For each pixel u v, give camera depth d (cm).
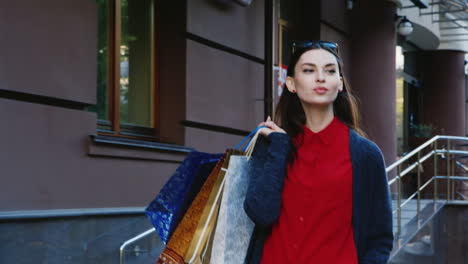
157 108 680
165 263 214
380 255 213
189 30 673
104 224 533
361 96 1147
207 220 210
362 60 1149
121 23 635
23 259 457
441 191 1588
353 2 1138
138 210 573
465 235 865
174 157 634
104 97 600
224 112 735
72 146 513
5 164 454
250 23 794
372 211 214
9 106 459
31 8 477
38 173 481
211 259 208
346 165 210
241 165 215
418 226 764
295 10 997
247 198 209
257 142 222
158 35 687
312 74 216
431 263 795
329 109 220
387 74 1166
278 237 210
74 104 524
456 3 1532
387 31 1173
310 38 1015
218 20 728
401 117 1744
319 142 214
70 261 497
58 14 502
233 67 757
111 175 553
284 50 957
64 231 493
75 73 518
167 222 222
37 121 482
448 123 1833
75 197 513
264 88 821
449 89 1841
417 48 1859
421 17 1589
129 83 643
